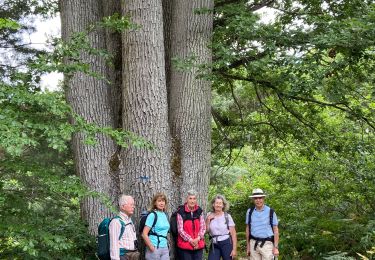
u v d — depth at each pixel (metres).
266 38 6.87
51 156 8.04
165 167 6.83
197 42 7.28
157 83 6.86
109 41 7.45
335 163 10.40
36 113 4.46
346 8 8.51
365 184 9.69
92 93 6.96
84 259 6.06
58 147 3.96
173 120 7.26
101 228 5.22
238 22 6.90
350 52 6.70
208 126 7.34
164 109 6.93
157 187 6.69
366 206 10.16
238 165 17.20
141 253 6.09
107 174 6.86
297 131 10.88
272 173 11.78
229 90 11.77
